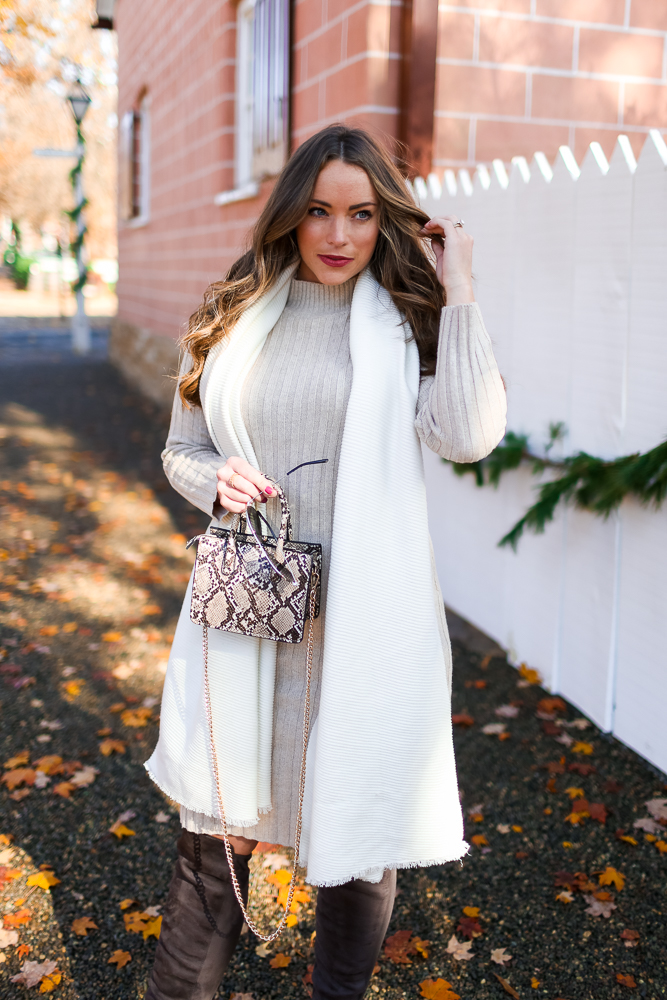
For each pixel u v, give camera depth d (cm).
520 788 290
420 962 220
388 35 453
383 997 209
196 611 162
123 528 585
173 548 544
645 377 292
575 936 227
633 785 290
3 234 4209
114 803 283
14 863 252
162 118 1007
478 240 389
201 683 170
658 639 294
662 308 282
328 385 162
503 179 367
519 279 360
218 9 736
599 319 312
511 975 215
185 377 171
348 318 171
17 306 2980
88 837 266
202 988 172
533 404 355
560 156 329
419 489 163
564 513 340
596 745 315
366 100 457
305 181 156
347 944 170
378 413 157
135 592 469
